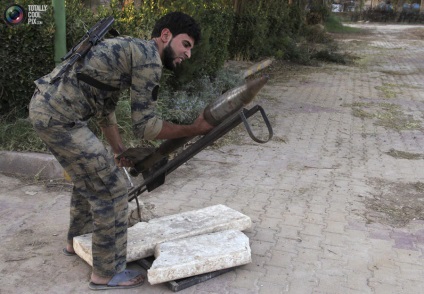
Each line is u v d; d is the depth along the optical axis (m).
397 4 49.78
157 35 3.02
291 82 11.77
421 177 5.56
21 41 5.59
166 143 3.24
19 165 5.18
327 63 15.62
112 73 2.89
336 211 4.58
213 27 8.78
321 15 26.94
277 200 4.80
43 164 5.10
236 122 3.04
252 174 5.50
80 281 3.33
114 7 6.60
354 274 3.52
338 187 5.18
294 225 4.26
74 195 3.48
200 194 4.89
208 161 5.88
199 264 3.26
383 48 21.20
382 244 3.97
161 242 3.53
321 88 11.08
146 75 2.86
